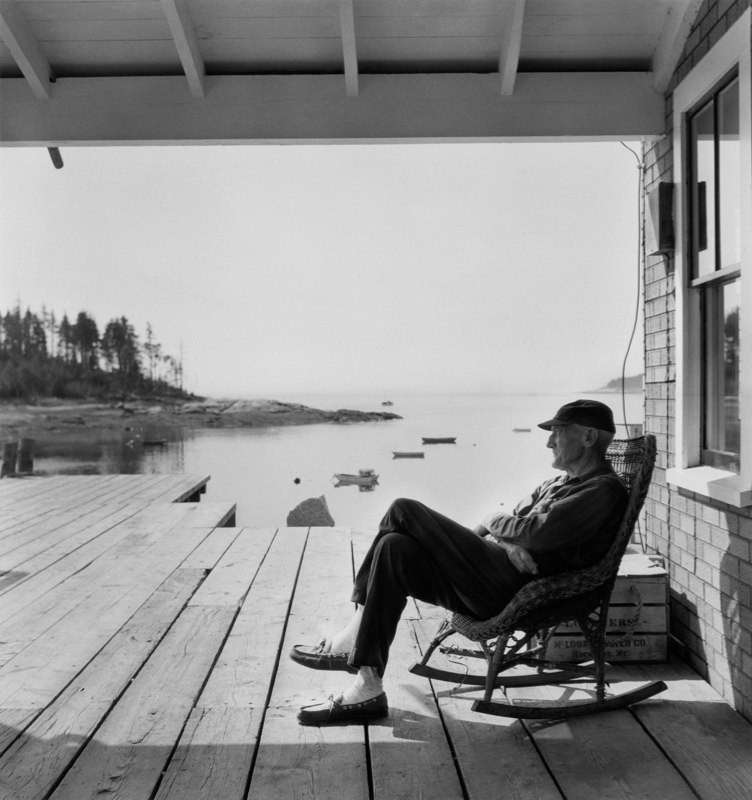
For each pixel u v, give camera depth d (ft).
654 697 10.19
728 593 9.91
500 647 9.36
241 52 13.57
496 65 13.64
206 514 25.07
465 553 9.37
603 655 9.69
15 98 13.80
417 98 13.64
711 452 11.27
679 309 11.75
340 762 8.48
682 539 11.59
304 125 13.70
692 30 11.80
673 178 12.31
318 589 15.72
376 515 65.57
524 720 9.57
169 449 156.04
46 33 13.32
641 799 7.64
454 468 109.09
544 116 13.47
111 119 13.82
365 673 9.48
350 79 13.30
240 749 8.75
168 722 9.46
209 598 15.03
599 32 12.90
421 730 9.29
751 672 9.29
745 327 9.28
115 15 13.03
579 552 9.35
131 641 12.47
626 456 10.84
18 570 17.37
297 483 103.71
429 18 12.91
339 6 12.11
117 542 20.54
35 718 9.55
